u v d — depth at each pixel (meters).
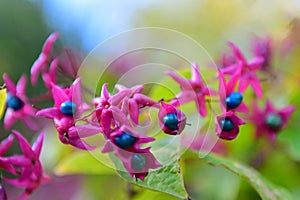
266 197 0.35
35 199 0.57
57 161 0.45
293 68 0.45
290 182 0.42
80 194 0.46
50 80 0.37
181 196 0.31
